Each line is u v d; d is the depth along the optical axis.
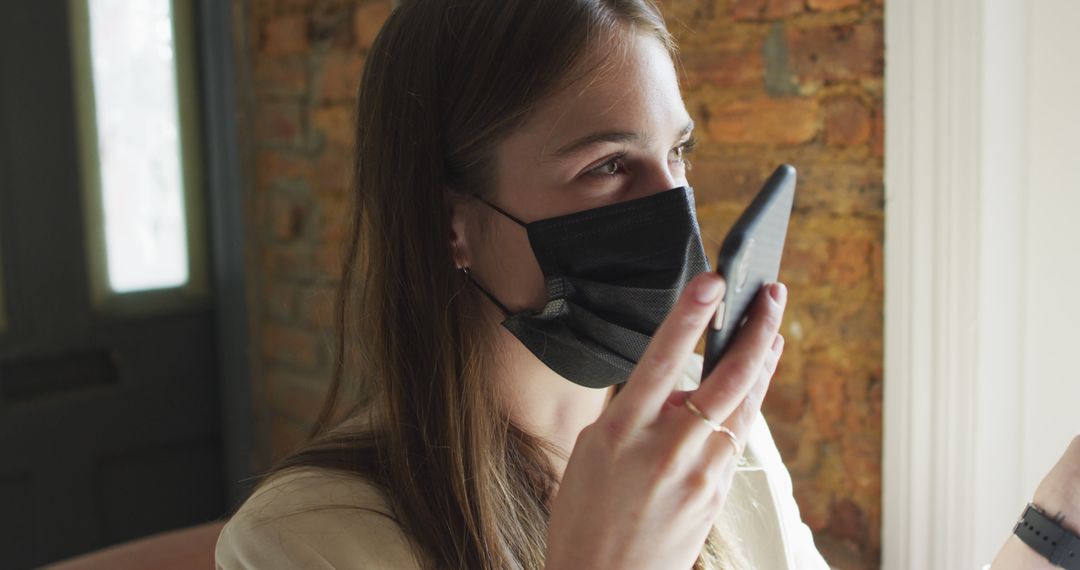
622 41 0.90
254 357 2.55
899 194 1.47
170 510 2.62
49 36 2.29
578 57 0.89
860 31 1.49
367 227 1.00
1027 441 1.47
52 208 2.33
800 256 1.60
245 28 2.42
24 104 2.26
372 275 0.99
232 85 2.45
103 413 2.46
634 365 0.96
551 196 0.92
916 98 1.43
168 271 2.54
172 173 2.52
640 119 0.90
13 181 2.26
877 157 1.50
